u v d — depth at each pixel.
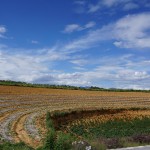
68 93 71.88
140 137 23.44
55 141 19.52
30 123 36.72
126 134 38.41
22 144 23.31
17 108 47.41
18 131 31.83
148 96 76.19
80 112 49.81
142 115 53.59
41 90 71.94
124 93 79.75
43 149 19.44
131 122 47.66
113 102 63.34
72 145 18.77
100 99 66.38
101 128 41.75
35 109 47.72
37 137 29.20
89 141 19.66
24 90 68.50
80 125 43.09
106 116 50.94
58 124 42.38
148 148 18.27
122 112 54.81
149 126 45.31
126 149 18.03
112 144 19.58
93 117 49.50
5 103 51.03
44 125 36.16
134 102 65.50
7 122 36.38
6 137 28.36
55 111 46.81
